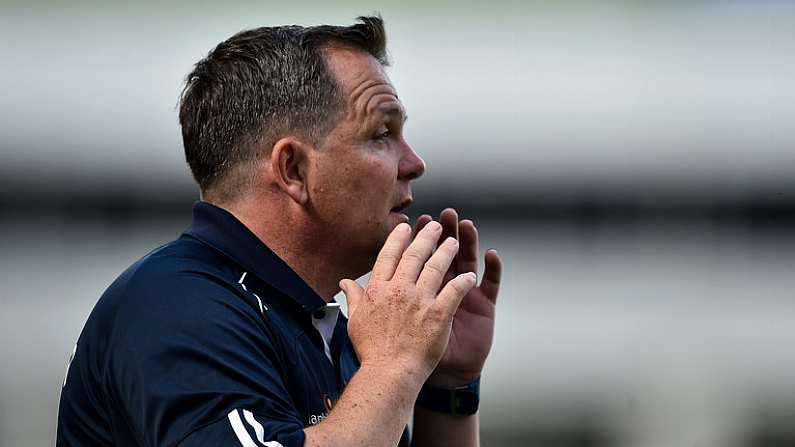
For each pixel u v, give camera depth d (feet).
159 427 16.58
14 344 59.52
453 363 24.07
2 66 68.44
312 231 20.59
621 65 73.72
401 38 72.49
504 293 68.08
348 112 20.52
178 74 69.67
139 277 18.66
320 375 19.71
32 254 65.98
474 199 70.44
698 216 72.28
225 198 20.77
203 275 18.72
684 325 67.46
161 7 70.59
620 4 74.28
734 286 71.00
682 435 59.72
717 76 73.92
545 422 59.82
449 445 24.30
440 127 71.00
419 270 18.89
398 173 21.30
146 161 68.33
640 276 70.28
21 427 53.98
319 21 71.82
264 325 18.74
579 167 71.41
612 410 60.49
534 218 70.23
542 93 72.18
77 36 69.36
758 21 75.25
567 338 66.08
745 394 61.46
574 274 69.41
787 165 73.05
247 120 20.43
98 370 18.29
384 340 18.06
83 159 67.97
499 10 73.26
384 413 17.03
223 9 70.95
